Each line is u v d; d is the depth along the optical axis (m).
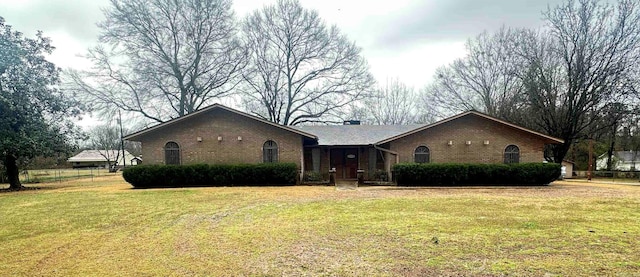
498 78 32.91
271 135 19.05
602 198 12.52
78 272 5.09
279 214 9.54
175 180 17.88
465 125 19.05
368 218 8.76
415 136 19.11
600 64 24.55
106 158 64.75
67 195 14.73
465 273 4.73
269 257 5.62
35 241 6.97
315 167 21.55
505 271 4.79
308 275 4.77
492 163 18.47
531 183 17.89
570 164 31.27
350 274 4.78
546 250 5.77
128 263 5.46
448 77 36.22
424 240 6.52
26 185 23.14
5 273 5.10
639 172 27.09
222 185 18.03
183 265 5.31
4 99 17.41
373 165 21.34
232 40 28.50
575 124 26.61
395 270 4.90
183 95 27.84
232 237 7.00
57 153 20.69
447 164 17.69
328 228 7.68
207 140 18.98
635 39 23.12
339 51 32.06
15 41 18.97
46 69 20.36
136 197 13.59
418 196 13.26
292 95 33.22
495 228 7.47
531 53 27.77
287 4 31.25
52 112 20.48
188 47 27.41
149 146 18.91
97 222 8.83
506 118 30.55
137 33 25.38
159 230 7.84
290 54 32.34
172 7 26.17
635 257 5.37
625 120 26.16
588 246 6.01
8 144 17.59
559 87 26.89
